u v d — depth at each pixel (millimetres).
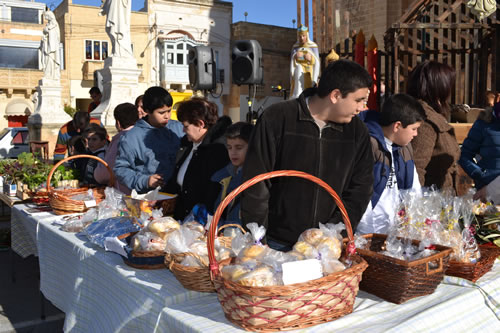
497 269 2105
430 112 2734
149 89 3477
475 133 3363
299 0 10172
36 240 3303
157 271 2119
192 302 1809
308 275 1552
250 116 8211
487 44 6352
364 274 1814
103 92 8461
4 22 30141
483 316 1808
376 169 2395
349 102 1875
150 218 2396
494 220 2246
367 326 1556
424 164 2730
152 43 27328
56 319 3836
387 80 6789
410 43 7246
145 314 1873
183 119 2887
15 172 4383
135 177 3346
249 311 1480
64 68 26984
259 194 1975
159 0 27062
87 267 2461
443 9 7004
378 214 2408
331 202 2043
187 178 2902
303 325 1523
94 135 4375
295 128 1974
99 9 27062
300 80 8336
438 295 1819
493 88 6270
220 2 28312
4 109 29156
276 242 2104
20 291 4453
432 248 1863
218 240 2086
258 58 8023
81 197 3416
